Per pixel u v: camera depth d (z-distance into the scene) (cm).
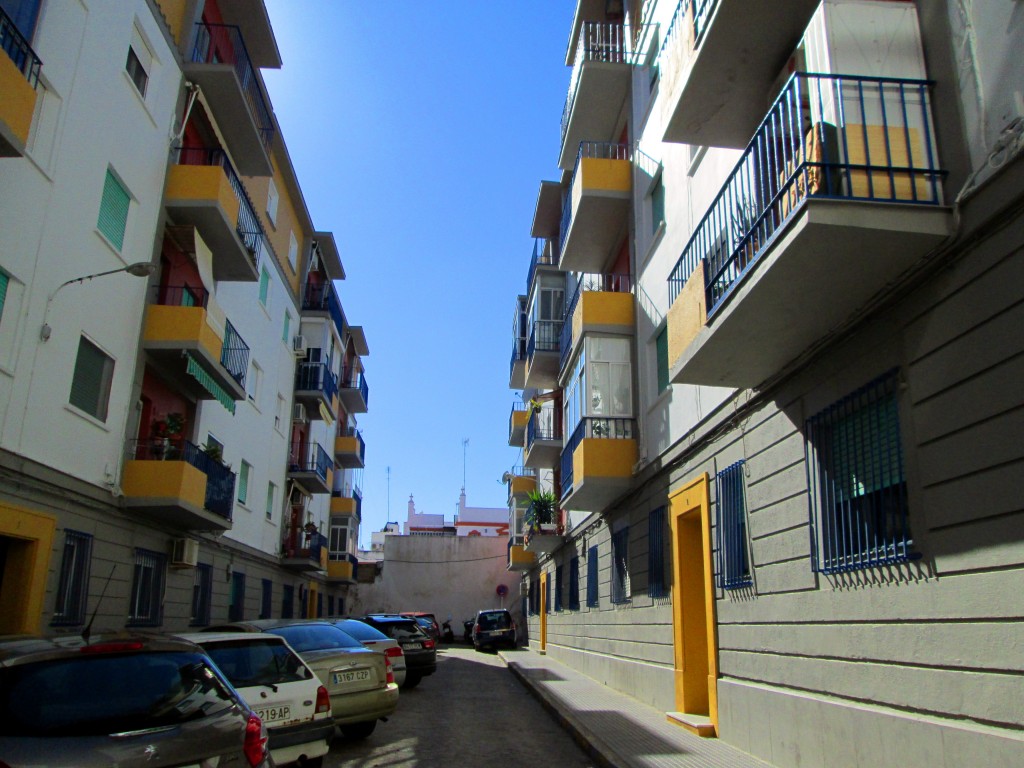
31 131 986
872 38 605
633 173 1507
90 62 1127
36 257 1009
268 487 2300
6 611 994
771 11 743
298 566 2462
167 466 1288
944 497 534
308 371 2670
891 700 581
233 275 1669
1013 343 479
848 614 648
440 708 1302
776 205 681
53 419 1063
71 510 1116
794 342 731
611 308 1464
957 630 514
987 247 509
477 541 4603
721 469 959
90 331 1161
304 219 2652
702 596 1105
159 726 402
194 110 1549
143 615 1369
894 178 573
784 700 743
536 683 1598
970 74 541
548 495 2409
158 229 1379
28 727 374
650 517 1274
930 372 559
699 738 917
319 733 710
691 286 847
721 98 864
